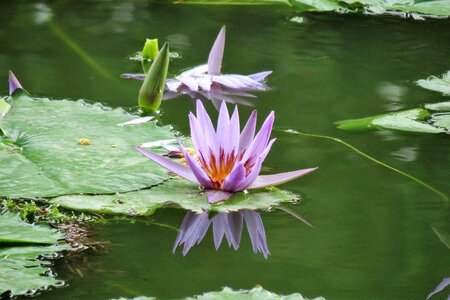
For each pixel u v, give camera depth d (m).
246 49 6.60
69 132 4.55
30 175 3.99
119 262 3.26
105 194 3.88
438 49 6.73
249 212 3.82
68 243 3.40
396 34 7.19
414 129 4.96
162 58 5.04
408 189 4.14
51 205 3.74
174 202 3.82
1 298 2.91
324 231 3.64
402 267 3.30
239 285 3.10
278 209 3.86
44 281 3.02
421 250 3.46
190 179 4.04
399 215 3.82
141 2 8.05
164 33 6.95
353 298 3.03
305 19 7.67
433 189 4.14
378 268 3.29
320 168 4.38
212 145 4.03
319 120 5.12
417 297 3.06
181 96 5.52
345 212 3.84
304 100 5.48
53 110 4.89
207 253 3.39
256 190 4.05
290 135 4.84
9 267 3.10
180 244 3.46
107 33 6.87
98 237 3.49
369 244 3.50
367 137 4.87
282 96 5.55
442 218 3.80
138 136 4.57
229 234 3.59
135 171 4.11
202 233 3.59
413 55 6.55
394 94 5.64
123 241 3.47
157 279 3.13
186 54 6.37
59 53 6.26
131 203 3.80
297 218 3.77
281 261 3.33
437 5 7.92
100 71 5.90
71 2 7.90
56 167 4.09
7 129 4.55
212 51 5.83
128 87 5.58
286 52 6.56
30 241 3.33
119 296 2.96
